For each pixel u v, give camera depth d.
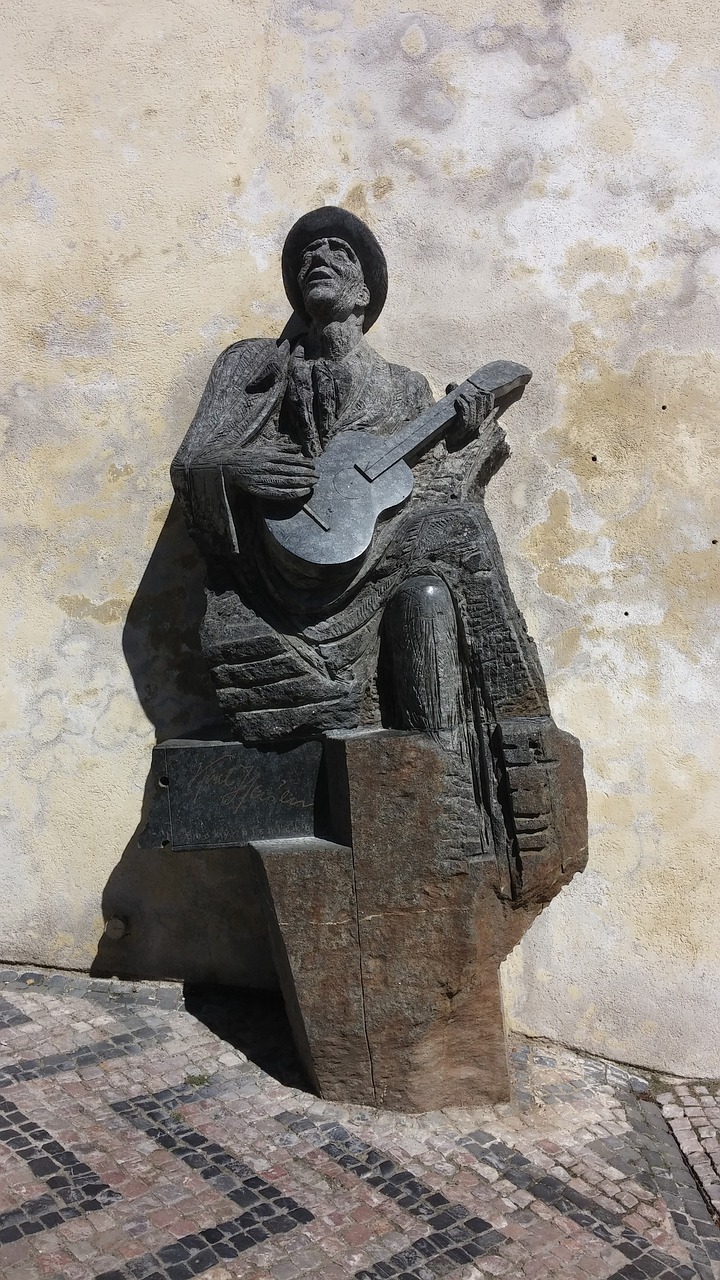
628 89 4.16
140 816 4.07
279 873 3.15
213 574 3.47
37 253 4.21
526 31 4.19
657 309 4.09
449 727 3.20
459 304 4.14
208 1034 3.67
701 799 3.98
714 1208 2.99
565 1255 2.63
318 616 3.35
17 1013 3.78
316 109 4.21
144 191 4.21
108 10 4.26
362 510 3.26
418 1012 3.19
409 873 3.14
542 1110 3.39
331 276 3.60
